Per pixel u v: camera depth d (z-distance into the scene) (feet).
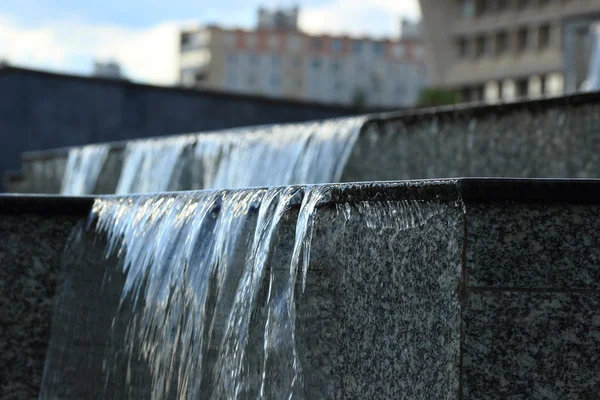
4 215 15.78
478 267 10.77
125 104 54.44
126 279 14.90
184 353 13.67
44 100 52.75
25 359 15.75
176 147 27.89
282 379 12.26
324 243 12.07
